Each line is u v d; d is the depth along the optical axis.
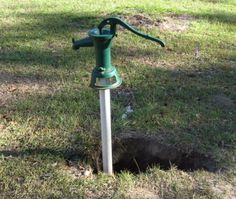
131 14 5.41
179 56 4.17
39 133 2.85
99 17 5.31
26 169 2.50
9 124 2.95
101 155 2.67
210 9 6.15
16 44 4.38
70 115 3.05
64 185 2.37
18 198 2.29
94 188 2.36
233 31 5.05
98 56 2.20
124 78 3.65
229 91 3.47
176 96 3.36
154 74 3.75
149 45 4.42
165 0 6.66
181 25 5.15
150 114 3.06
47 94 3.38
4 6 5.91
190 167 2.65
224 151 2.69
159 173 2.48
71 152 2.65
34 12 5.57
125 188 2.36
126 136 2.80
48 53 4.17
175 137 2.80
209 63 4.02
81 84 3.54
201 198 2.30
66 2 6.18
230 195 2.33
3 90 3.45
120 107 3.17
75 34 4.69
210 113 3.11
